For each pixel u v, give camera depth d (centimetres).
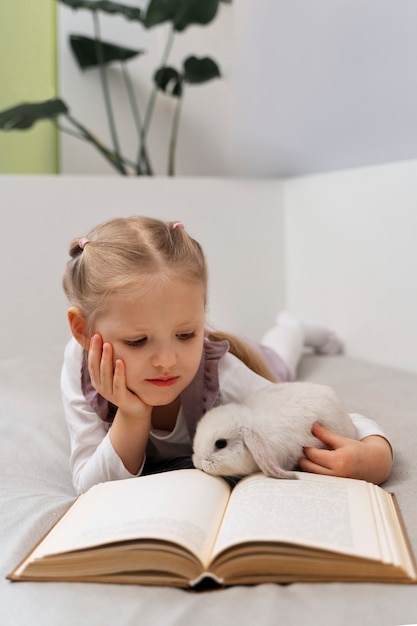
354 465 96
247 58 237
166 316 97
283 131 229
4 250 212
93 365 101
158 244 101
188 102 271
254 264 235
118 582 75
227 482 95
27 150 265
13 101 261
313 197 220
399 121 184
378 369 185
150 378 99
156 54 279
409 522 88
